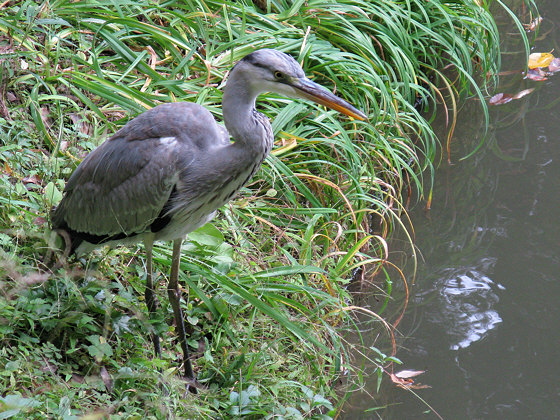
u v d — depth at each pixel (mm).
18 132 9320
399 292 10242
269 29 11500
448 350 9383
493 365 9172
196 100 10102
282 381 8016
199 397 7805
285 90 7234
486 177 12211
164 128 7320
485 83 13594
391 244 10977
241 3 11711
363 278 10383
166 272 8789
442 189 11992
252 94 7242
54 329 7520
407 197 11766
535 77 14289
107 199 7488
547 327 9688
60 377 7156
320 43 11602
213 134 7418
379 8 12211
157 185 7285
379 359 9102
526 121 13391
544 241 10984
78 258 8242
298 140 10398
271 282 8953
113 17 10867
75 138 9492
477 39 13219
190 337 8414
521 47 15094
